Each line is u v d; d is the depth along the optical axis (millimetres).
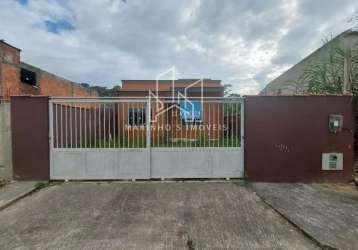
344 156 6000
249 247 3199
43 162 6012
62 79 13141
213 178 6086
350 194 5195
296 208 4426
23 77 9891
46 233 3561
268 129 5984
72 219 4012
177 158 6082
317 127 5992
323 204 4621
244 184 5789
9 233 3574
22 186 5625
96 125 6160
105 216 4117
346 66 6965
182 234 3523
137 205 4582
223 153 6078
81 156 6043
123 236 3459
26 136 5984
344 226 3727
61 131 6152
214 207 4492
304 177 5988
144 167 6062
